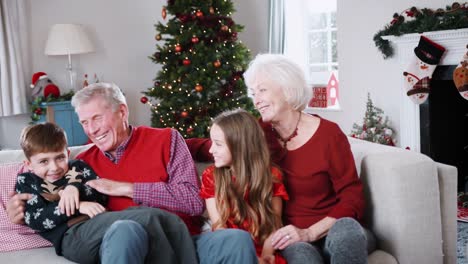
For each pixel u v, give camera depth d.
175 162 2.27
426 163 2.10
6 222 2.15
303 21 6.25
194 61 5.23
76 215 2.07
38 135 2.12
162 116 5.29
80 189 2.13
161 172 2.27
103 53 6.28
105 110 2.20
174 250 1.92
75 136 5.57
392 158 2.15
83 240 1.97
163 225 1.93
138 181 2.26
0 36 5.43
